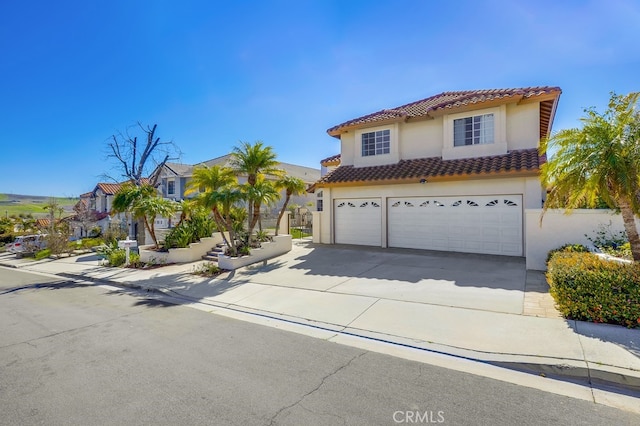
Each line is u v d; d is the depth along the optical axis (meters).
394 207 15.24
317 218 17.52
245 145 13.62
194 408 3.58
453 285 8.45
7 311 8.04
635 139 6.05
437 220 14.16
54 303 8.76
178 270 12.46
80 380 4.30
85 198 40.56
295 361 4.74
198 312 7.48
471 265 10.86
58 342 5.75
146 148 21.98
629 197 5.94
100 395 3.91
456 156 14.37
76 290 10.46
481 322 5.84
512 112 13.59
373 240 15.88
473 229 13.38
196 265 13.34
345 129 17.16
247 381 4.16
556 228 9.59
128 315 7.35
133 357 5.00
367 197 15.97
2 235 29.72
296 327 6.30
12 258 21.38
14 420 3.43
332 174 16.97
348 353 5.00
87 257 18.77
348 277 9.87
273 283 9.61
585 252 7.49
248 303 7.91
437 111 14.42
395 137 15.88
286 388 3.97
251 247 13.50
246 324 6.54
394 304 7.15
